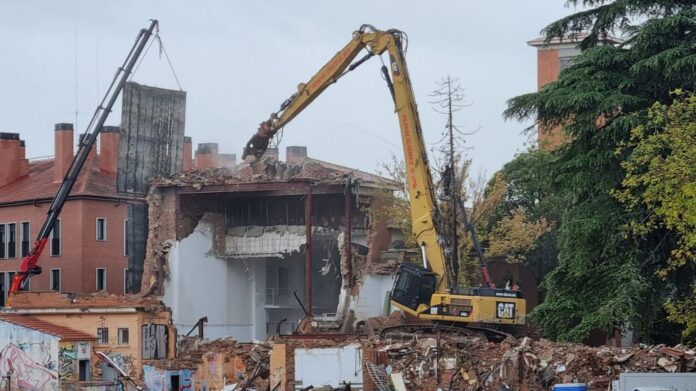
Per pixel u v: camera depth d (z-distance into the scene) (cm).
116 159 7700
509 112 4538
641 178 3603
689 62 4097
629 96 4259
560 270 4428
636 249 4238
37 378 5122
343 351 4372
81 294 5831
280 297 7212
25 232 7681
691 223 3391
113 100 6494
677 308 3841
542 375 3738
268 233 6744
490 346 4069
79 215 7294
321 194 6400
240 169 6794
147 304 5500
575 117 4388
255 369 4806
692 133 3566
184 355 5397
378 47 4862
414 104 4753
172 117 7131
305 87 5222
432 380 4044
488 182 6794
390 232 6406
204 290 6762
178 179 6706
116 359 5319
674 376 3014
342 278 6238
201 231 6800
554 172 4475
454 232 5244
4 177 8056
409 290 4647
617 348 3806
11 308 5675
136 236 7175
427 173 4725
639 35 4319
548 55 8088
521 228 6312
